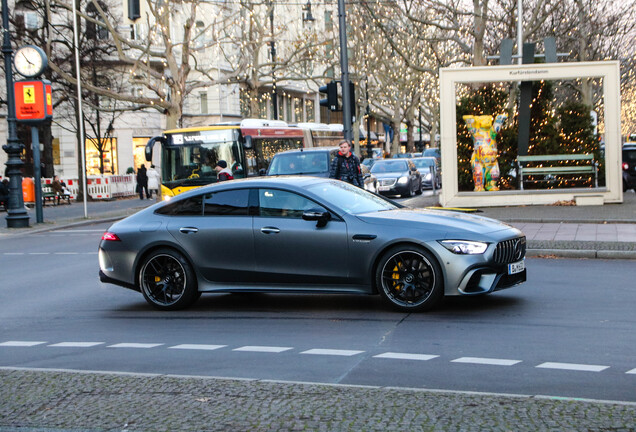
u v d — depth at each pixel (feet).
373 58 177.68
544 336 24.03
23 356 24.25
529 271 38.34
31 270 47.50
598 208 66.59
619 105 70.59
